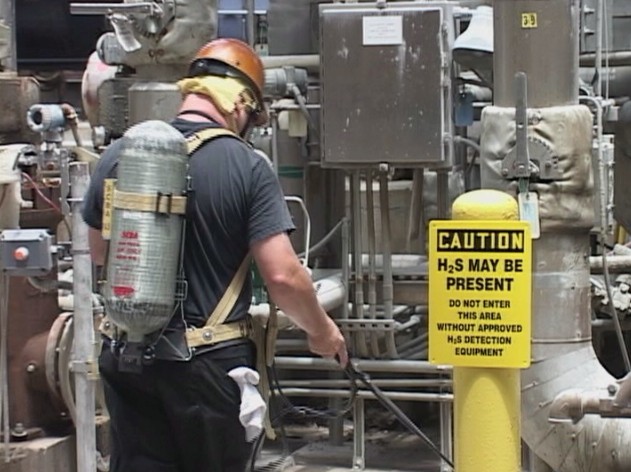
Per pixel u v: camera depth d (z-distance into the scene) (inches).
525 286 253.6
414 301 478.0
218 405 290.2
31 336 422.6
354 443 475.5
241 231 289.7
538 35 365.1
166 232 275.9
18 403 418.9
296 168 495.5
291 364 469.1
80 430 366.6
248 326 297.6
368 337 464.8
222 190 286.0
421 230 507.2
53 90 722.2
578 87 385.4
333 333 301.7
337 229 471.5
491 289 255.0
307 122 476.7
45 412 428.8
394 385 470.3
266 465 469.7
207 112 302.0
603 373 370.0
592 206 370.0
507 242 253.4
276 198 290.5
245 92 306.8
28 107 434.3
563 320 370.0
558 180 365.1
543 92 366.3
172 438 298.7
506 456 259.8
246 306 297.3
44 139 432.1
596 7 468.8
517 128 361.7
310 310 291.0
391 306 464.8
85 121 630.5
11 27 493.7
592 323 464.1
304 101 476.7
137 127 281.3
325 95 442.3
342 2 454.6
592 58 494.3
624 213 520.7
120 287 274.1
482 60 440.8
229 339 290.2
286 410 395.9
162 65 445.1
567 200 366.0
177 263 280.4
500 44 370.6
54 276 430.6
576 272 371.2
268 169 291.9
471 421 259.8
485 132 371.2
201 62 307.9
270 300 306.7
